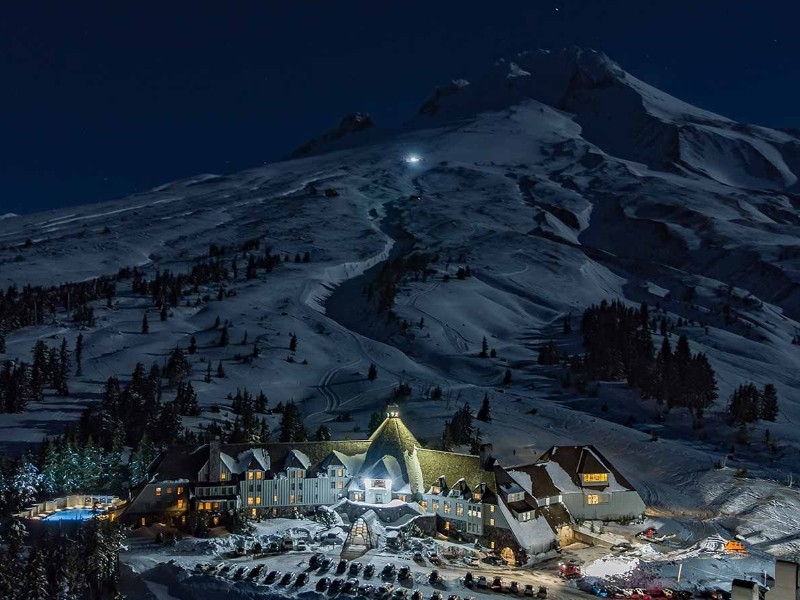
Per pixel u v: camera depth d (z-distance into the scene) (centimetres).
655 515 12531
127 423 15638
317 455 11538
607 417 18588
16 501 11031
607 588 8800
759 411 18325
